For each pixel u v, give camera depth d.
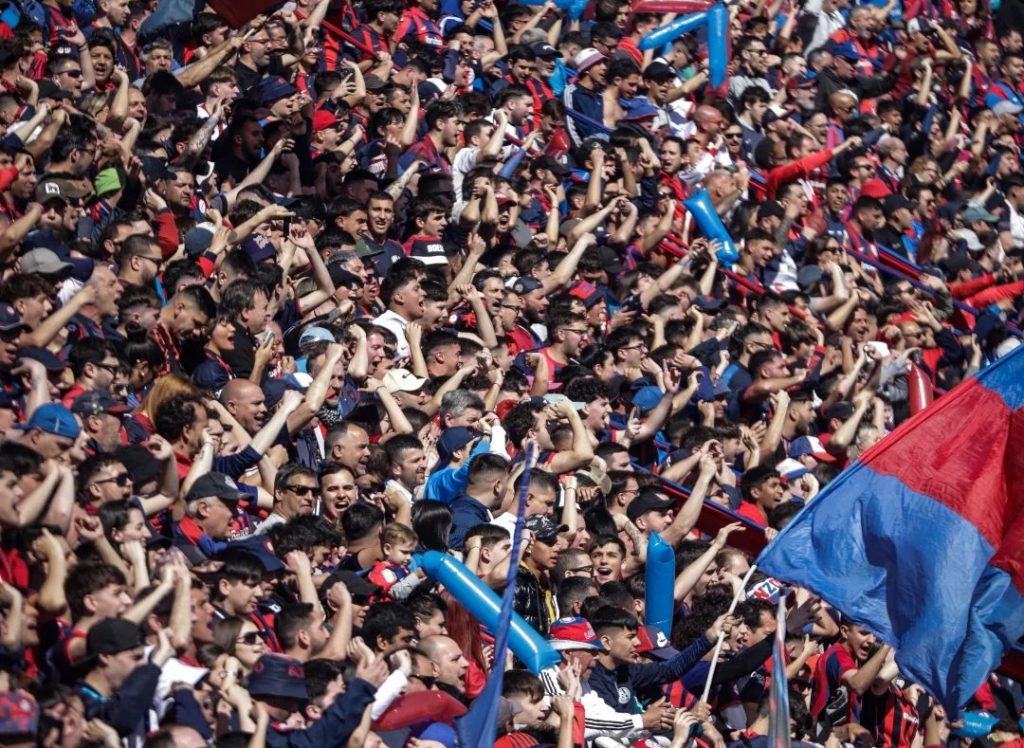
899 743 41.47
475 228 49.75
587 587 36.44
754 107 68.19
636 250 55.97
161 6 51.25
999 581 32.91
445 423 39.56
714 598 38.56
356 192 49.34
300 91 48.03
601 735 34.53
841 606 33.19
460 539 36.19
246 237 42.12
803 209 64.44
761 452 50.16
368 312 44.69
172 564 28.14
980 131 80.06
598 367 47.62
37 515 27.97
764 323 56.38
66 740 25.08
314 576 32.84
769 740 32.47
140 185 41.22
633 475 42.34
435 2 63.62
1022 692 46.59
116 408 32.25
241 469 34.59
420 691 29.97
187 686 27.36
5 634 25.97
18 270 35.84
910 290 65.06
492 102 60.81
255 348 38.53
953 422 33.66
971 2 87.94
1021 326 71.44
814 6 78.19
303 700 28.72
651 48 66.19
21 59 43.12
